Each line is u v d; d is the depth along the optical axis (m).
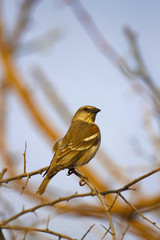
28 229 7.46
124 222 10.86
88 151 12.35
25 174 8.92
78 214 11.89
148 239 10.79
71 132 12.71
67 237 7.45
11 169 13.07
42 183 10.67
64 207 11.88
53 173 10.90
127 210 11.48
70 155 11.90
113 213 11.66
